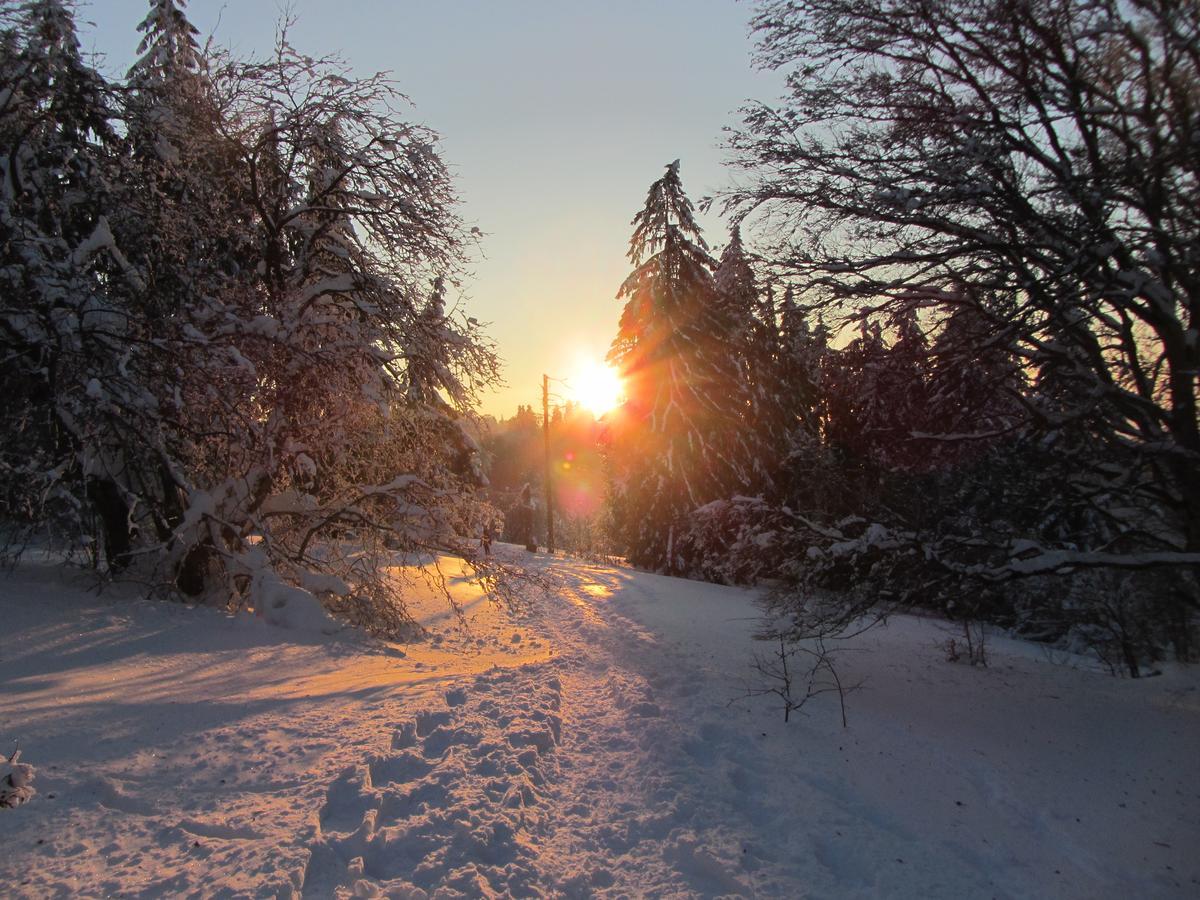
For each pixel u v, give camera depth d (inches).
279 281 471.5
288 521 483.2
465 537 505.7
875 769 252.5
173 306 431.2
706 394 977.5
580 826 183.5
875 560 328.8
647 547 1059.9
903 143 320.5
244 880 130.0
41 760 172.2
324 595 453.1
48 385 373.4
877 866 181.2
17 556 394.0
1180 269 269.0
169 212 426.9
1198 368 286.4
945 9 297.6
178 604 391.9
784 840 189.2
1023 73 295.6
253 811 159.0
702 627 554.9
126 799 160.4
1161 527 375.9
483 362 503.8
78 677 249.1
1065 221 288.2
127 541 435.5
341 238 498.3
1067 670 428.8
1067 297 280.7
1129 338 320.8
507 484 3149.6
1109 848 209.3
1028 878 189.6
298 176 478.3
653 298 1023.0
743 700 323.9
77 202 421.4
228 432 392.8
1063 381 342.3
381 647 387.2
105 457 403.2
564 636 504.7
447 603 650.2
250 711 226.4
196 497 414.6
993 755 274.7
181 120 436.1
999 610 518.9
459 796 177.8
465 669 342.6
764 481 924.0
